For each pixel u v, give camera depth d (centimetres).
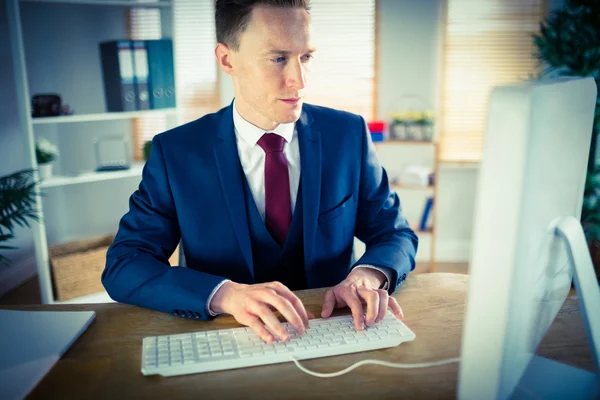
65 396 73
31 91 347
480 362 60
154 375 79
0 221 244
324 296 105
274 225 127
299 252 130
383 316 93
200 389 75
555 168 64
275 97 111
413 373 78
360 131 136
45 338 88
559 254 75
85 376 79
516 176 53
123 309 103
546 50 325
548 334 90
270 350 83
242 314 91
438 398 72
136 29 374
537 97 53
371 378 77
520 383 73
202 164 125
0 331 91
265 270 129
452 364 80
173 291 99
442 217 406
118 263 110
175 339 87
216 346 84
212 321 96
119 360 83
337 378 77
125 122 390
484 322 58
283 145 125
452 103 389
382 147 401
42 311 100
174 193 125
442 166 392
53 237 380
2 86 325
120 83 299
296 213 127
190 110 404
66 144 377
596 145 304
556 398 70
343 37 389
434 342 87
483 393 60
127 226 122
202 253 126
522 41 374
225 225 125
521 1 370
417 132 367
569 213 78
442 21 375
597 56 308
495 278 57
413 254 120
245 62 110
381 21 381
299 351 82
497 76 381
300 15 107
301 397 73
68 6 354
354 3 383
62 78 361
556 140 62
